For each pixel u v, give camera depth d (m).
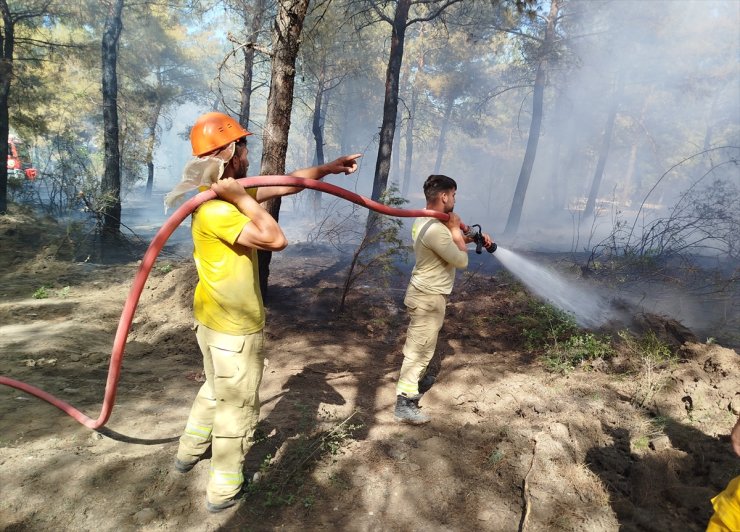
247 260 2.55
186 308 6.57
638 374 4.39
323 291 7.62
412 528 2.66
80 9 15.36
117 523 2.57
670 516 2.71
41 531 2.47
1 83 14.58
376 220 6.67
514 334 5.62
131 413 3.77
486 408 3.96
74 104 21.25
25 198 16.38
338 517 2.73
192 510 2.71
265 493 2.86
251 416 2.72
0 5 14.70
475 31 18.53
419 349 3.73
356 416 3.87
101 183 12.35
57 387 4.14
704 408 3.72
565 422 3.54
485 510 2.81
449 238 3.56
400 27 12.69
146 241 13.75
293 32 6.02
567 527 2.62
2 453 3.06
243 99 17.30
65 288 7.93
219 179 2.50
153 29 21.88
